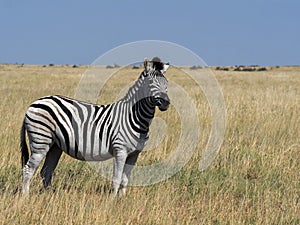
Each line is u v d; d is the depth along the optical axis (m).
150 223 10.31
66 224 9.87
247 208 11.67
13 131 18.91
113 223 10.11
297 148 17.89
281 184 13.92
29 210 10.28
